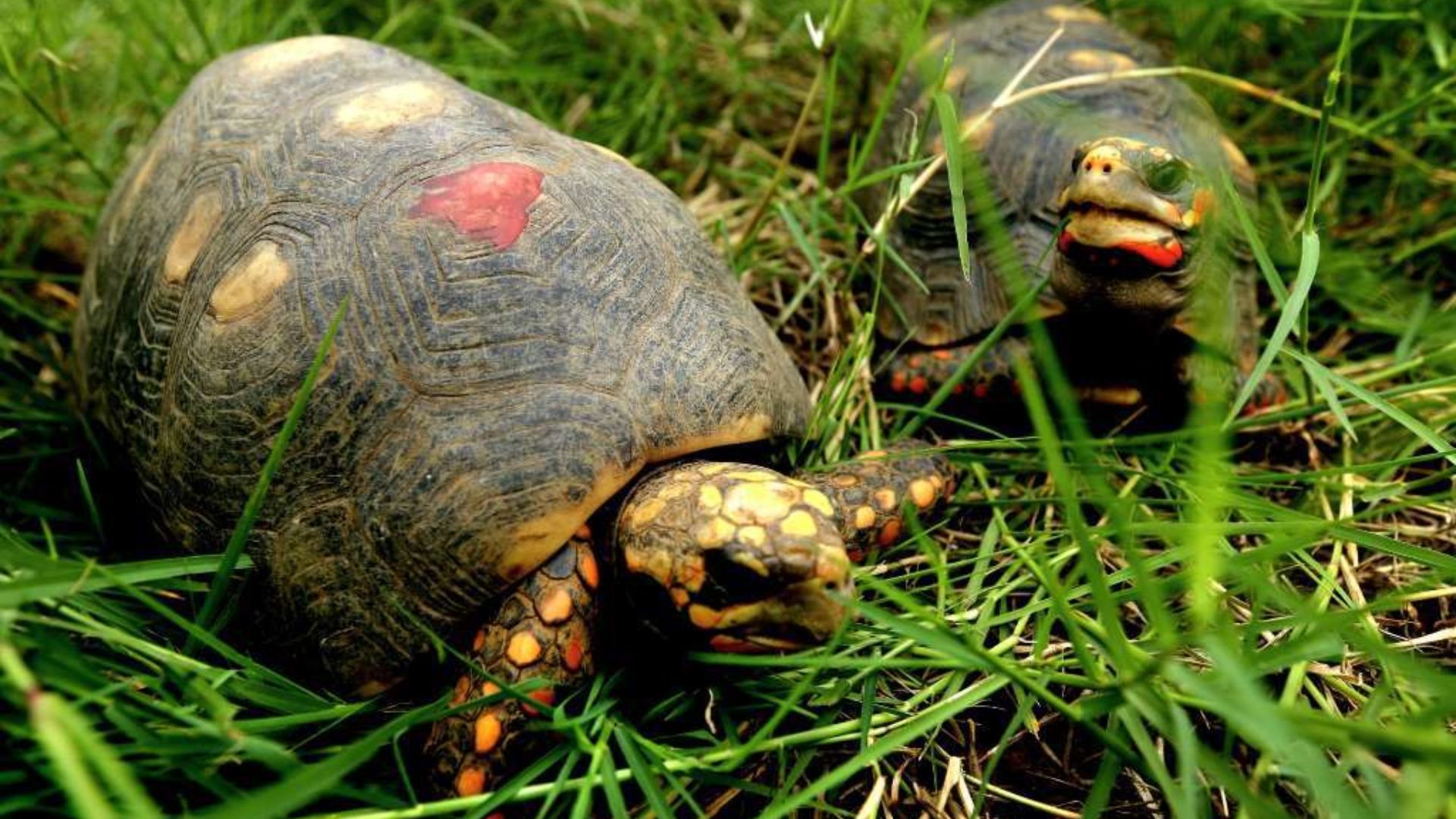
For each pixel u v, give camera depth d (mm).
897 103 728
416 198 534
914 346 656
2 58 720
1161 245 570
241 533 504
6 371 669
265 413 524
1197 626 462
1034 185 645
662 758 504
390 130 556
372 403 514
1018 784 532
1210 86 753
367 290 523
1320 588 554
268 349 526
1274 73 774
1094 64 676
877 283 621
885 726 526
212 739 489
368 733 521
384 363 516
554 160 556
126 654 513
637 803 520
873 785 522
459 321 517
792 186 771
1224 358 605
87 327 605
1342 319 691
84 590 491
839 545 492
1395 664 463
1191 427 610
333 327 500
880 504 558
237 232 550
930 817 520
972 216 654
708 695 531
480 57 815
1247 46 788
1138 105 661
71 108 769
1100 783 490
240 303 534
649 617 512
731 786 512
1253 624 512
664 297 536
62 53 735
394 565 507
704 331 535
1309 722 456
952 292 648
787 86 815
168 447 545
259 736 505
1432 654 560
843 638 529
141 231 591
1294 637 530
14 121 752
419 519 504
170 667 492
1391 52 750
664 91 800
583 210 541
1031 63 621
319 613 514
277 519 520
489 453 504
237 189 563
